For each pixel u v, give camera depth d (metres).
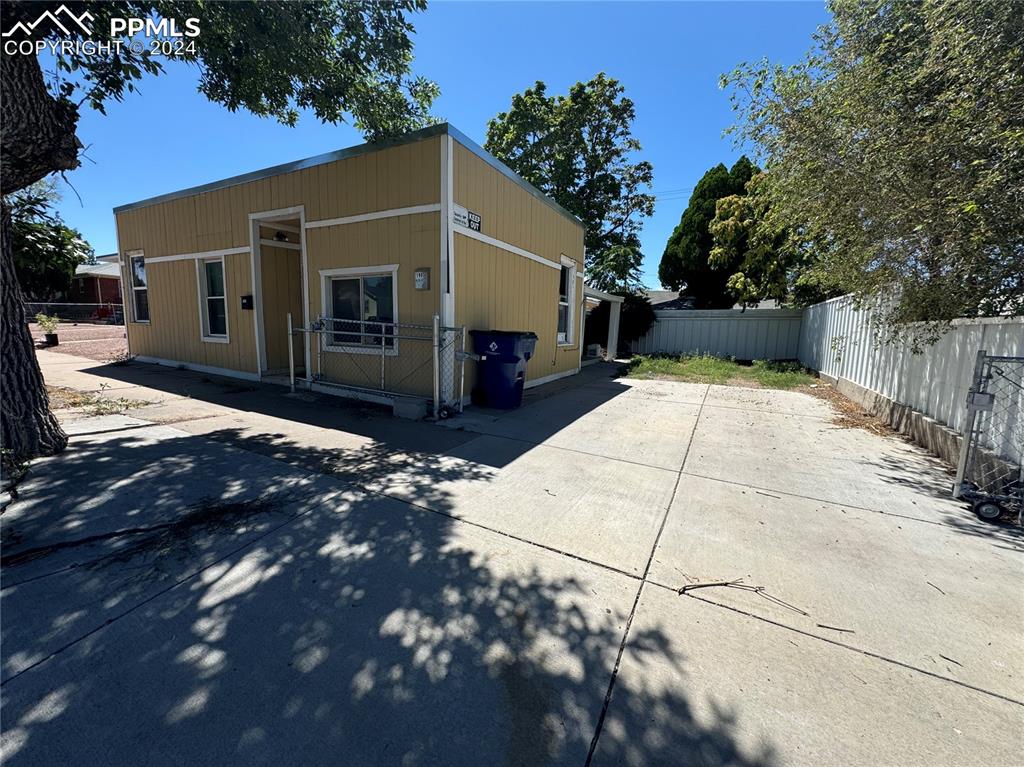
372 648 1.94
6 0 3.23
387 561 2.61
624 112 19.73
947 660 1.94
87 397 6.49
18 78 3.46
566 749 1.51
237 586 2.34
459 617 2.15
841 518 3.30
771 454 4.80
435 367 5.86
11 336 3.81
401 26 5.14
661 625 2.13
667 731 1.58
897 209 4.52
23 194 6.59
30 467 3.71
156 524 2.93
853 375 8.00
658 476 4.09
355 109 5.70
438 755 1.48
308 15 4.64
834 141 4.82
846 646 2.02
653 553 2.77
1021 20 3.35
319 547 2.74
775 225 6.95
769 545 2.89
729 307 18.70
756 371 12.00
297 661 1.86
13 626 1.99
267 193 7.63
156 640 1.94
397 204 6.25
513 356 6.62
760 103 5.31
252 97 5.45
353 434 5.18
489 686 1.76
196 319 9.28
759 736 1.57
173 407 6.17
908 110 4.24
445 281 6.02
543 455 4.62
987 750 1.53
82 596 2.21
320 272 7.16
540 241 9.04
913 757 1.50
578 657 1.92
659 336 16.86
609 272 19.86
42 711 1.59
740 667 1.88
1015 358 3.41
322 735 1.54
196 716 1.59
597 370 12.62
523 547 2.80
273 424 5.46
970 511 3.43
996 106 3.56
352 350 7.01
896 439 5.44
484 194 6.86
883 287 5.54
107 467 3.83
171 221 9.30
